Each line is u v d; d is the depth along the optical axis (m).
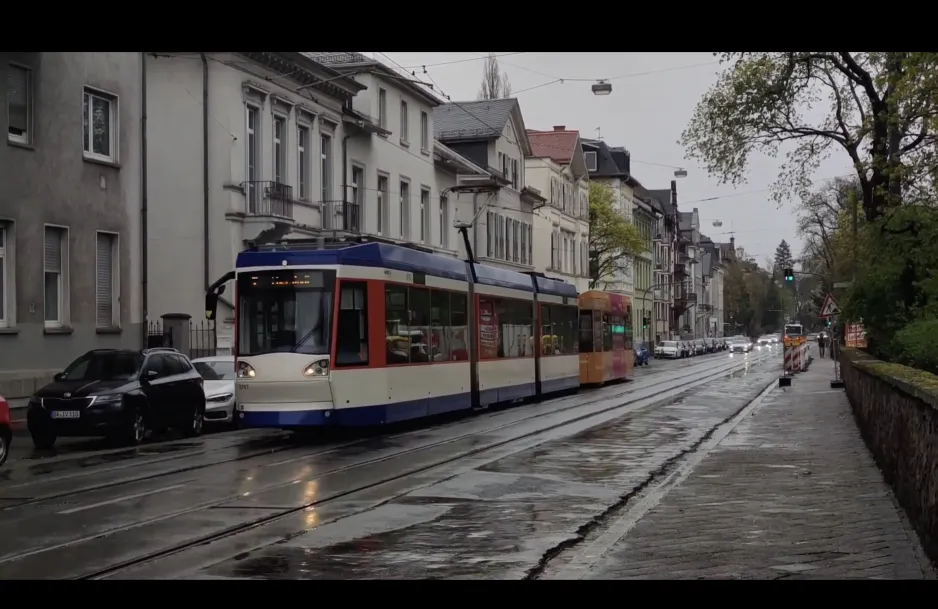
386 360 21.17
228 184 32.22
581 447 18.94
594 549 9.47
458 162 53.09
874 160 22.38
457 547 9.75
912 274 24.95
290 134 35.69
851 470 14.85
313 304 19.89
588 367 41.12
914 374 12.38
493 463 16.50
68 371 21.09
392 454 17.94
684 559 8.98
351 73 40.53
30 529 10.72
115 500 12.75
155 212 32.56
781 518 10.91
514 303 30.50
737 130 32.19
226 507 12.16
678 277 132.12
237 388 20.00
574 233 77.88
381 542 10.00
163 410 21.28
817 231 74.31
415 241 47.41
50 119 24.94
